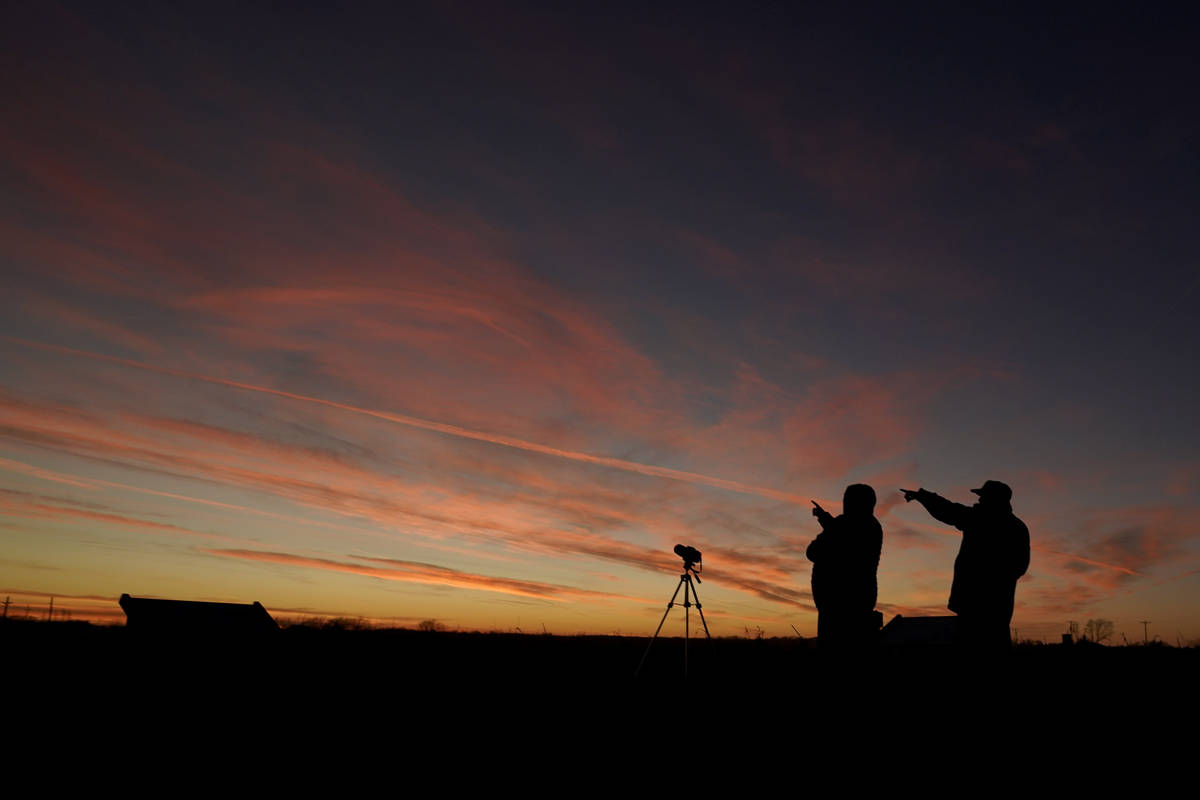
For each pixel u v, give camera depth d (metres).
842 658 9.09
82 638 15.55
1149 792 7.76
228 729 10.62
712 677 15.87
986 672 8.56
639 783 8.20
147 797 7.32
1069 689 13.45
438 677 16.33
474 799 7.57
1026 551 8.98
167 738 9.90
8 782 7.66
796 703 12.40
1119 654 18.06
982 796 7.62
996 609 8.70
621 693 14.24
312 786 7.92
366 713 12.23
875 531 9.50
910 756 8.72
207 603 15.06
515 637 25.77
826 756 8.84
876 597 9.33
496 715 12.21
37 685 12.46
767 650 21.38
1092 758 9.05
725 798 7.62
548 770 8.75
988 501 9.16
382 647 21.14
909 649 18.12
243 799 7.38
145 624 14.14
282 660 14.87
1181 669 15.75
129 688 12.74
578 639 25.39
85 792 7.41
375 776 8.40
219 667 14.00
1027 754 8.73
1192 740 9.97
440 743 10.13
